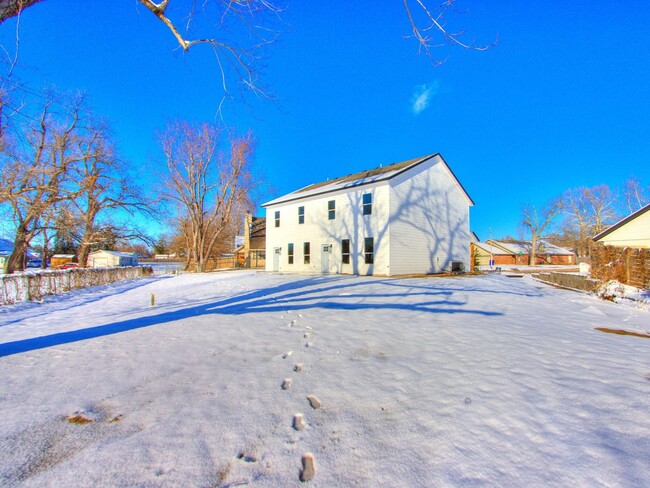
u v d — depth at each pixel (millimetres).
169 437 2422
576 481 1853
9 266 18828
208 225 34719
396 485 1887
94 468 2076
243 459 2158
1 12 3705
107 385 3434
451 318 6469
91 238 23047
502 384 3195
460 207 22609
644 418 2516
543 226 52875
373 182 17844
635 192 41406
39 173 16344
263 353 4430
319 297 9719
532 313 7094
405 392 3088
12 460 2162
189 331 5816
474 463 2043
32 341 5484
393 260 17531
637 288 9539
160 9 4500
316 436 2404
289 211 23672
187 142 32688
